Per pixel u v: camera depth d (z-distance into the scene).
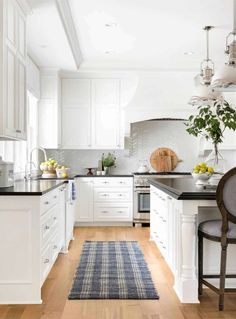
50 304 3.26
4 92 3.33
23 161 6.03
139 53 6.48
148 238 6.01
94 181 7.11
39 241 3.26
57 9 4.18
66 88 7.37
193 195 3.21
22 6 3.95
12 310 3.13
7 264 3.27
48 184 4.16
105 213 7.12
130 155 7.77
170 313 3.06
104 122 7.40
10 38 3.52
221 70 3.69
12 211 3.26
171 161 7.77
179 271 3.46
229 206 3.03
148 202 7.12
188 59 6.86
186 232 3.27
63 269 4.29
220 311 3.10
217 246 3.50
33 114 6.84
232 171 3.00
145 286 3.70
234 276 3.29
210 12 4.62
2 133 3.31
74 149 7.57
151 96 7.23
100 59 6.89
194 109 7.20
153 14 4.68
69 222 5.41
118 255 4.91
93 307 3.20
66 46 5.55
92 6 4.43
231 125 3.62
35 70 6.50
